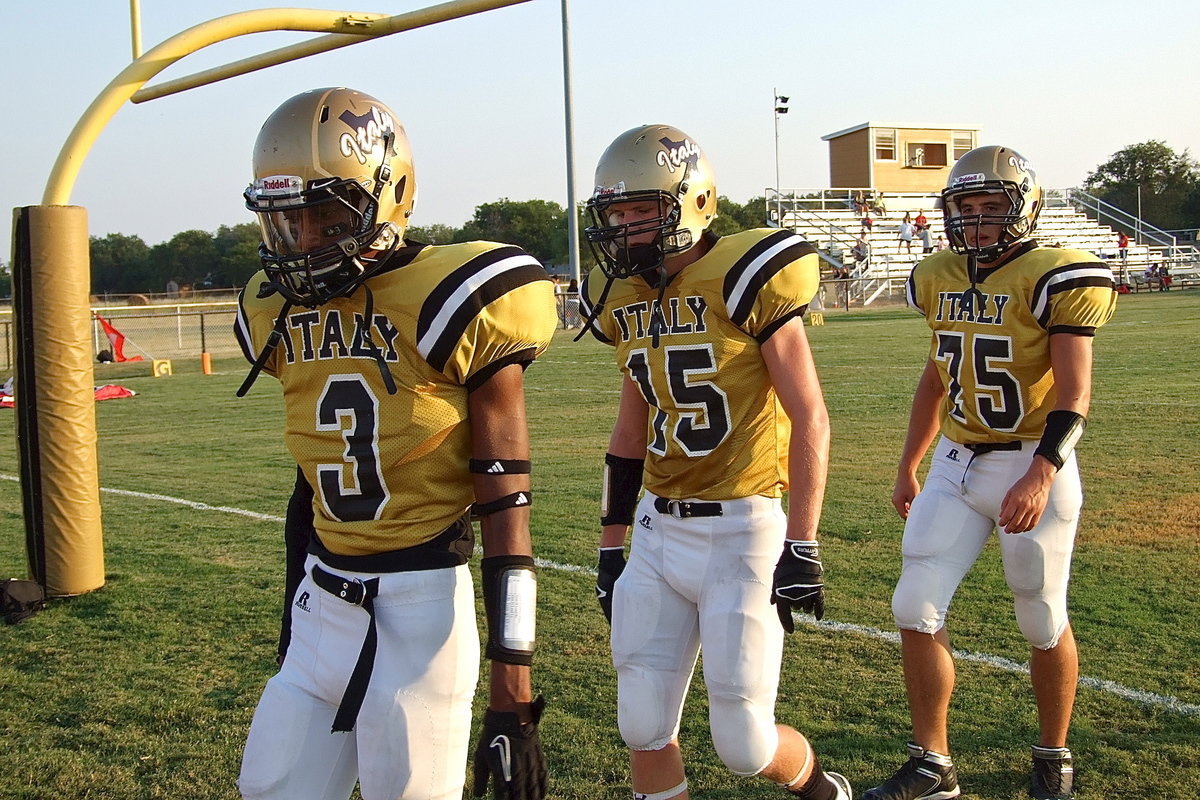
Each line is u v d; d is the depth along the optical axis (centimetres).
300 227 183
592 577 487
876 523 565
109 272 6944
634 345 246
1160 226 6025
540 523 592
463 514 191
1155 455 715
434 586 184
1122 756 297
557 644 401
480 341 181
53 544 476
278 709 190
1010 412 290
